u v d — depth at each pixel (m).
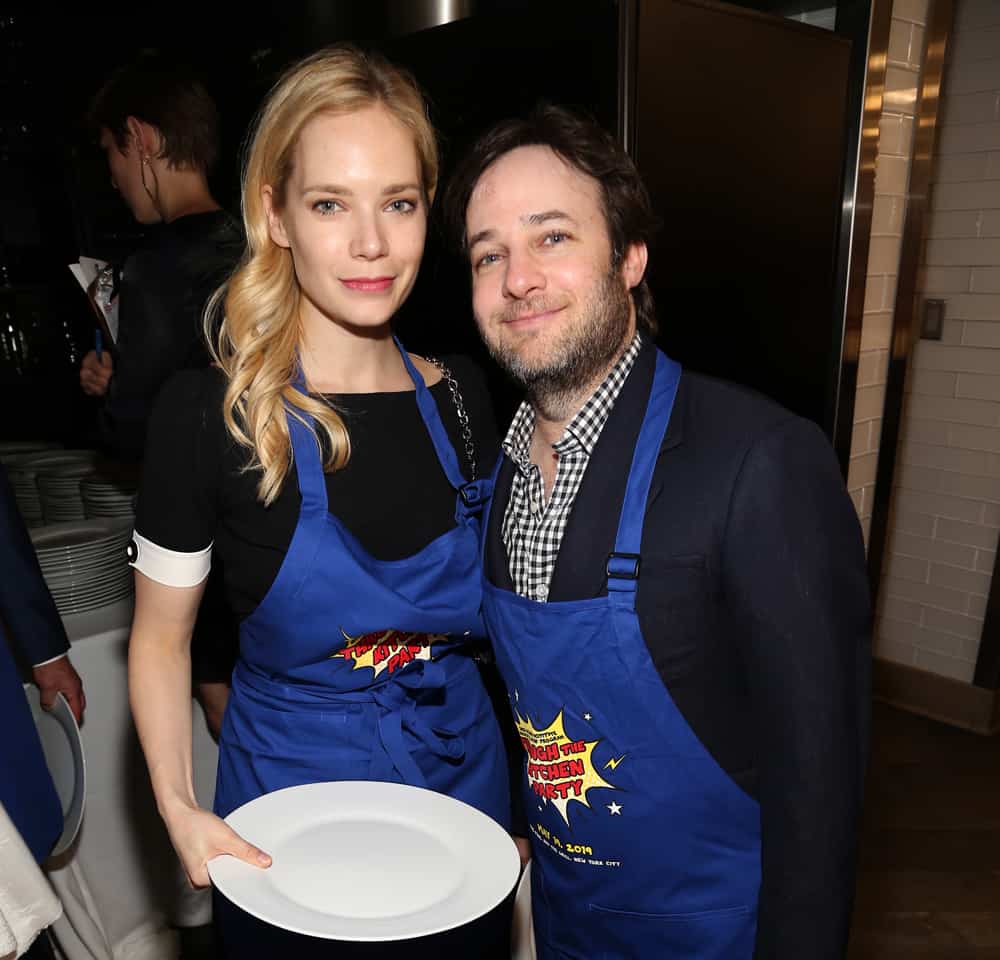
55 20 2.79
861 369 2.46
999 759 3.01
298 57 2.15
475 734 1.24
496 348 1.00
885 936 2.24
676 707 0.95
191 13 2.43
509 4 1.66
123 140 1.92
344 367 1.17
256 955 0.82
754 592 0.89
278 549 1.12
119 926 1.92
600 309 0.97
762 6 2.17
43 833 1.36
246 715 1.17
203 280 1.79
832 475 0.93
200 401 1.10
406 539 1.17
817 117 1.96
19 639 1.56
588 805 1.02
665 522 0.92
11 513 1.54
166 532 1.10
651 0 1.54
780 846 0.93
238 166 2.32
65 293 2.98
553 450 1.03
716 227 1.80
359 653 1.13
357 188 1.03
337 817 0.97
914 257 2.43
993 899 2.37
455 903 0.83
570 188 0.95
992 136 2.82
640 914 1.03
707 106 1.69
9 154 2.95
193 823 0.95
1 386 2.97
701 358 1.87
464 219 1.04
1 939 1.14
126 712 1.84
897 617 3.32
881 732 3.18
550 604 0.97
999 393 2.95
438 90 1.81
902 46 2.21
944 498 3.13
